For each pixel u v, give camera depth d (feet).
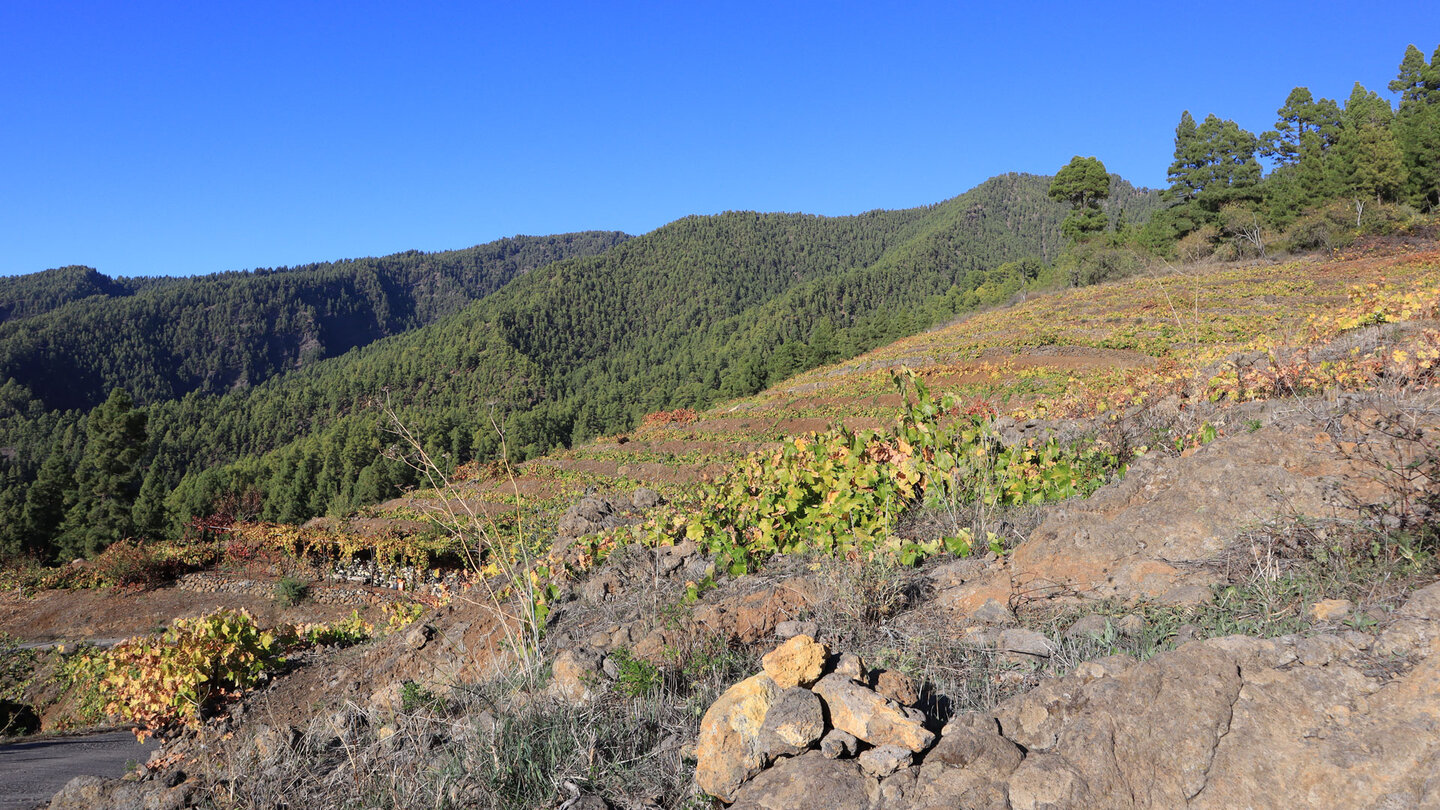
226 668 25.55
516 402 585.22
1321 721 7.41
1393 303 31.07
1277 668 8.04
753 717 9.15
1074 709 8.33
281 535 80.64
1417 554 10.02
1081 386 49.73
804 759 8.68
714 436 113.50
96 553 157.58
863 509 18.65
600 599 20.76
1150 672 8.18
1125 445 20.90
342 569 78.02
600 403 472.03
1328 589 10.16
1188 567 12.37
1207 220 218.18
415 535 79.82
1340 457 13.51
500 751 11.27
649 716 11.68
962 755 8.02
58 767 20.88
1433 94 236.43
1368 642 8.04
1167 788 7.36
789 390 140.67
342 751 14.07
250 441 531.91
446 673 17.53
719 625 14.03
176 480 435.53
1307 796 6.94
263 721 21.80
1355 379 21.52
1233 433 19.07
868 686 9.61
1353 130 200.23
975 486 19.33
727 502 22.27
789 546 20.25
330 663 26.73
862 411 100.27
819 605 14.25
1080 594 12.54
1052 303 165.48
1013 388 88.99
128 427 164.45
